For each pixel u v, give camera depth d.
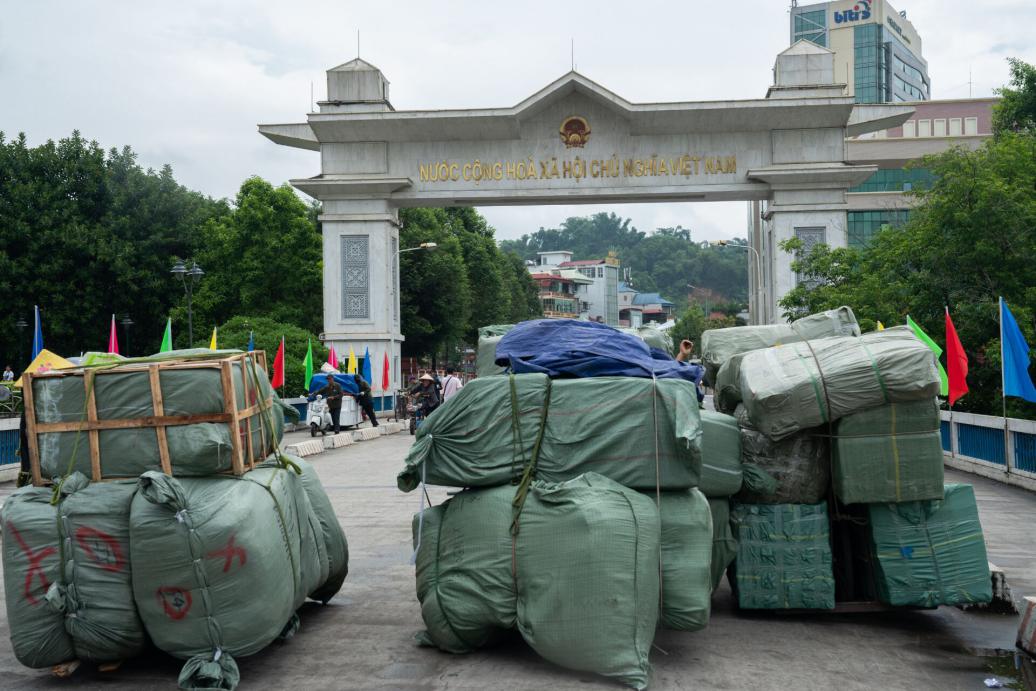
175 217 39.09
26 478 5.61
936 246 18.95
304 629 6.37
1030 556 8.77
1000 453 14.84
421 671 5.43
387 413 31.55
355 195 30.95
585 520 5.15
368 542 9.49
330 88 31.03
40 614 5.06
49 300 35.84
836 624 6.43
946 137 42.16
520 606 5.32
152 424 5.13
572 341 6.04
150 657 5.67
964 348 18.33
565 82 29.52
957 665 5.60
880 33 92.44
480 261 57.66
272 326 31.38
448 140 30.88
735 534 6.41
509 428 5.59
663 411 5.55
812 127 29.78
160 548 4.93
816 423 6.14
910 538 6.20
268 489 5.38
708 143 30.16
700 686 5.16
